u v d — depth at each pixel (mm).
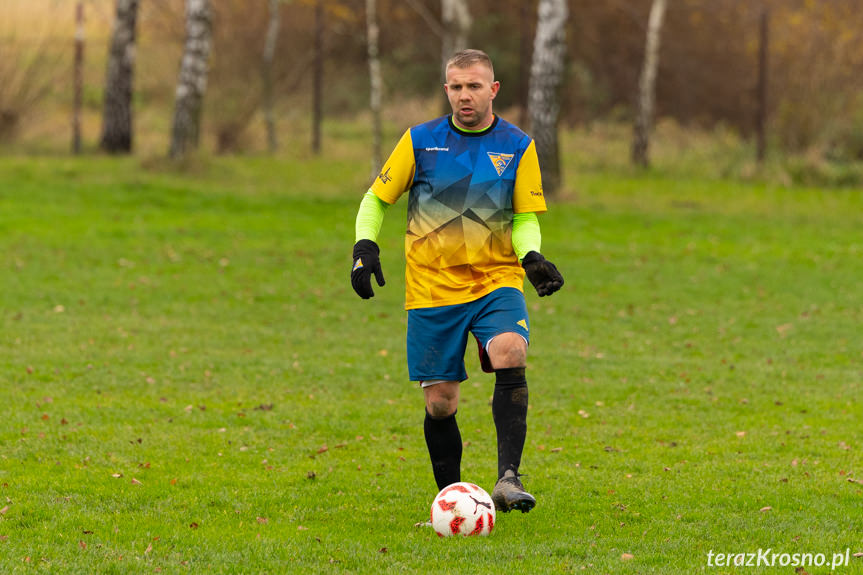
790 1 92625
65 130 75625
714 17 103438
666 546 13297
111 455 17891
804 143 80688
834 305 37219
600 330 32875
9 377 24047
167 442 19062
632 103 106312
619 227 52281
